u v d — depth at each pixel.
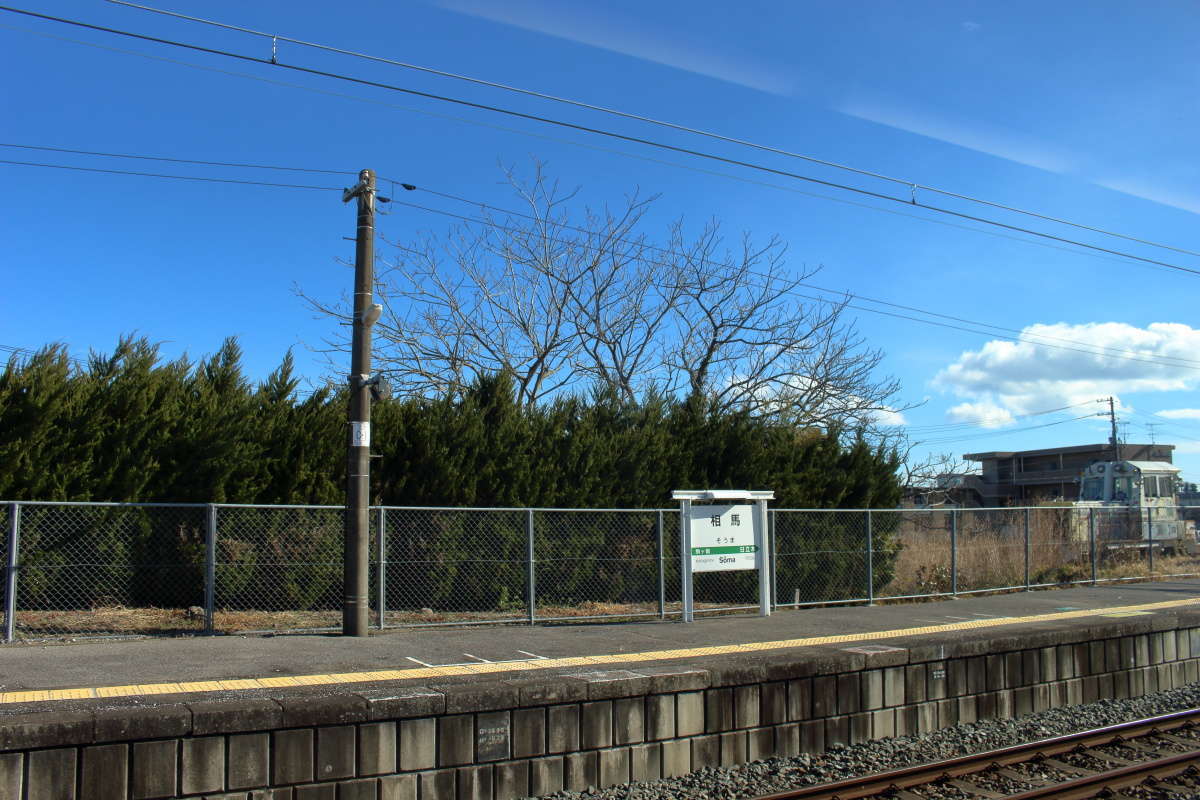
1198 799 7.45
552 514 14.26
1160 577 19.02
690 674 7.87
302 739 6.41
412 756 6.75
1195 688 11.40
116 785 5.88
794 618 12.21
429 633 10.55
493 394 14.81
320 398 13.40
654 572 14.64
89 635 10.01
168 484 12.12
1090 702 10.58
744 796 7.30
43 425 11.12
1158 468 28.70
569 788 7.30
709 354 22.92
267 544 12.32
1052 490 64.56
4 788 5.56
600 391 16.11
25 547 10.99
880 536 16.72
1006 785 7.65
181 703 6.39
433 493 13.70
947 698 9.44
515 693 7.12
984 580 17.36
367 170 10.71
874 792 7.34
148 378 12.20
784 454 16.77
